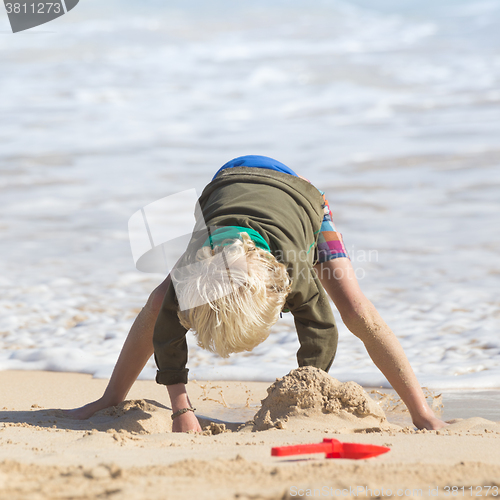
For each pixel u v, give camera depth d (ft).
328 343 32.83
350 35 326.85
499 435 29.91
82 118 175.73
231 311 26.09
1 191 114.32
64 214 101.60
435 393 44.06
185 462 22.18
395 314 61.57
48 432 30.86
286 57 268.82
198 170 124.67
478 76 224.94
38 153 140.15
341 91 210.79
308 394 32.01
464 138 144.36
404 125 162.81
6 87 212.43
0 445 27.32
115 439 27.78
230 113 183.83
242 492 19.16
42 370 51.52
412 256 79.41
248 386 47.19
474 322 58.65
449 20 371.35
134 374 38.11
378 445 26.25
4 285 73.05
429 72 235.40
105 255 84.07
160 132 161.07
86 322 61.98
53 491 19.25
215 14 362.53
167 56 268.41
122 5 355.36
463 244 83.15
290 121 173.47
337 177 118.21
